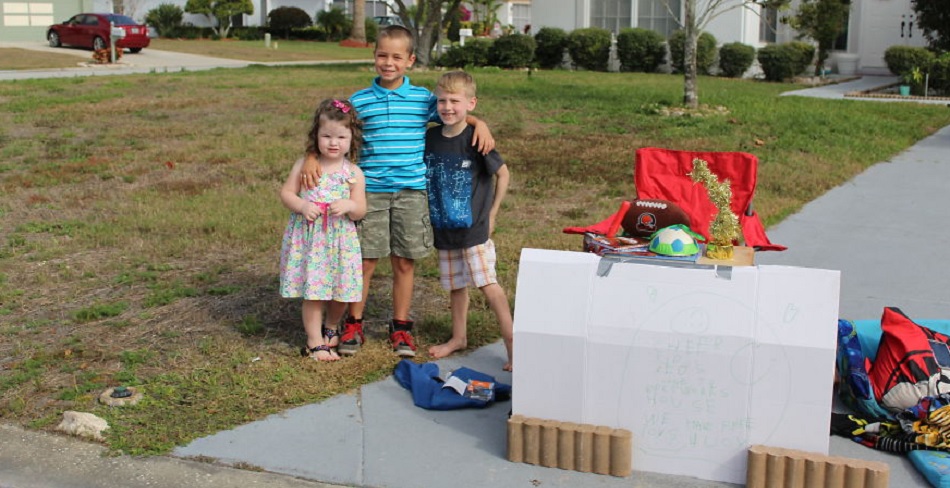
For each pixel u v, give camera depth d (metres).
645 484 3.70
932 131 13.45
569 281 3.83
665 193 5.00
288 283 4.78
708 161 4.95
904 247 7.22
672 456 3.76
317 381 4.63
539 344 3.84
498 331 5.36
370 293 6.04
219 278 6.31
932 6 20.16
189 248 7.01
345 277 4.71
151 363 4.84
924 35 21.28
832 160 10.64
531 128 13.11
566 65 25.59
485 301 5.81
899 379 4.02
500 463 3.88
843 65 24.36
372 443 4.05
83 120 13.56
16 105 15.06
